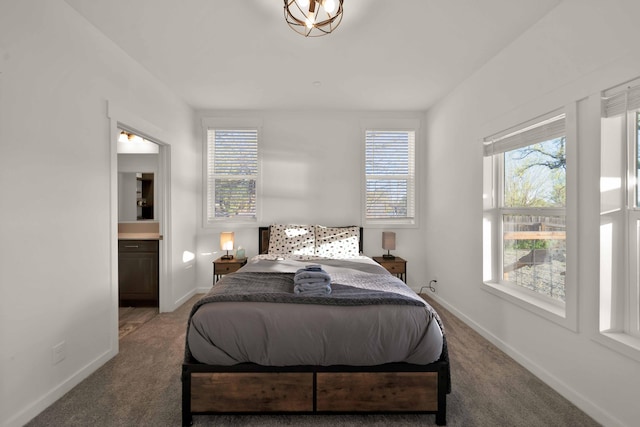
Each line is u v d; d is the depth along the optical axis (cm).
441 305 390
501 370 234
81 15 221
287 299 188
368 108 426
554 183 227
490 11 217
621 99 169
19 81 175
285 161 438
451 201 362
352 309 184
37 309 186
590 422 177
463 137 334
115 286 258
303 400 178
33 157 184
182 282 396
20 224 176
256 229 437
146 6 213
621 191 178
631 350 158
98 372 231
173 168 370
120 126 278
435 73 315
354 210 441
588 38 185
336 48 269
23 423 175
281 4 212
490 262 294
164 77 327
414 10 218
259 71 313
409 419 182
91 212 231
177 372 231
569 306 196
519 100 246
